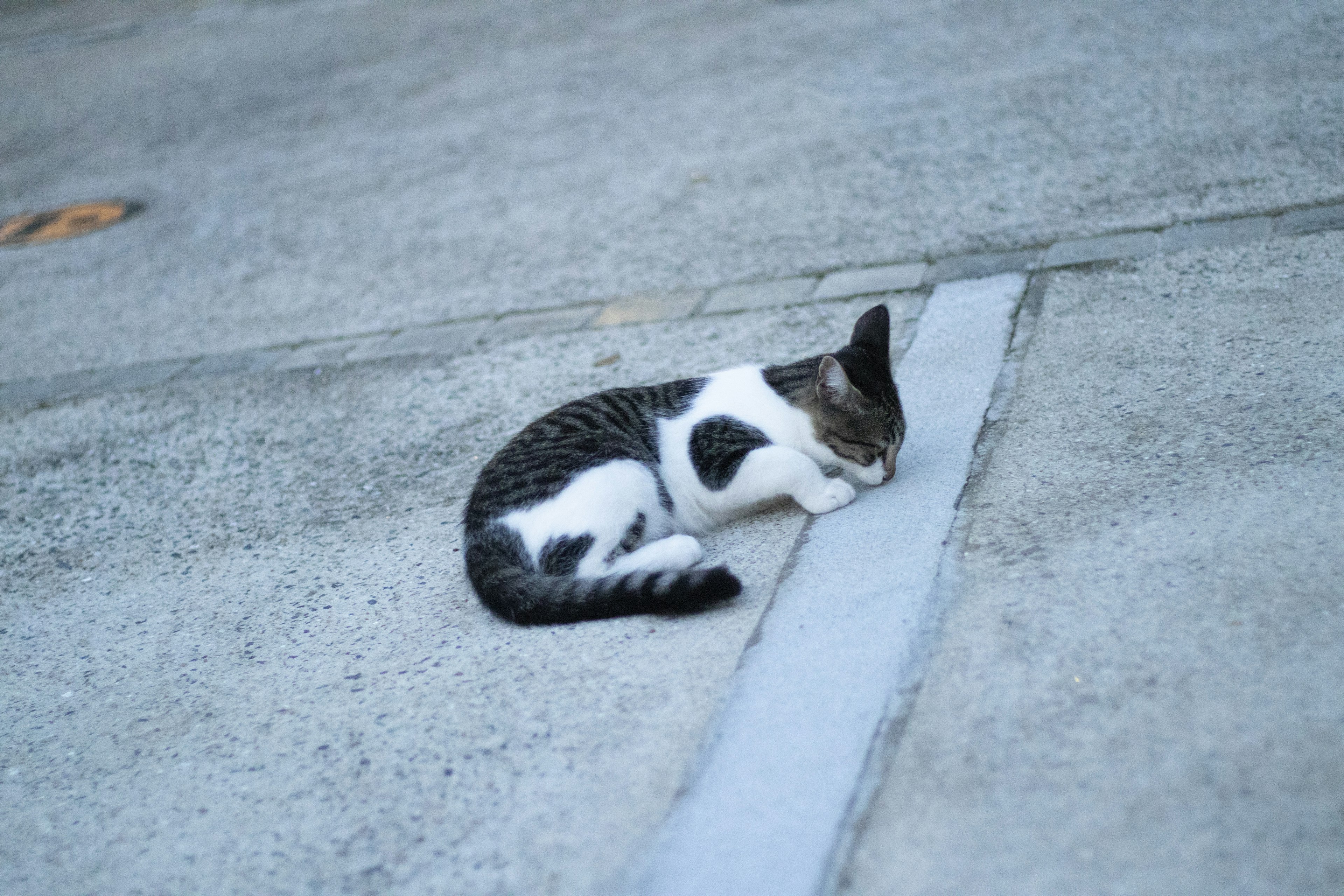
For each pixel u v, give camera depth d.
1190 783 1.75
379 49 4.93
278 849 1.85
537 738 1.90
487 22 5.03
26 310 3.13
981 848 1.73
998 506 2.05
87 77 5.34
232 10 6.14
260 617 2.13
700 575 1.97
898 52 3.69
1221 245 2.47
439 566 2.16
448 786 1.87
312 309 2.93
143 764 1.95
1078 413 2.18
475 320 2.78
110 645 2.13
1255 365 2.19
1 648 2.16
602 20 4.73
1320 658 1.81
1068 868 1.71
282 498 2.37
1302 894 1.67
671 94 3.75
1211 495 2.00
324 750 1.93
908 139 3.06
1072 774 1.77
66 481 2.52
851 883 1.73
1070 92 3.09
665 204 3.03
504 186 3.31
